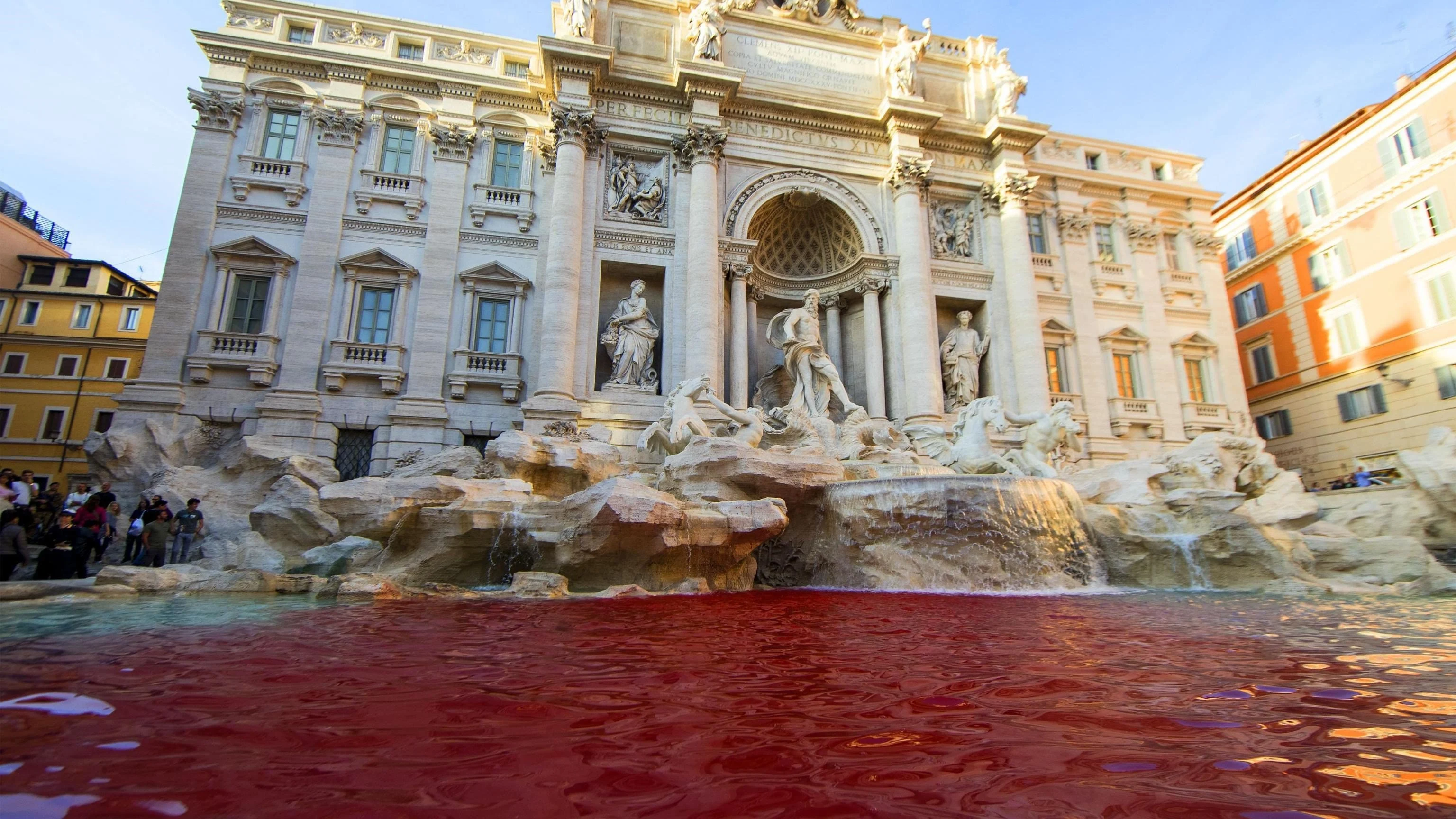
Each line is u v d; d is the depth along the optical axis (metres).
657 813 2.51
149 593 10.29
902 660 5.85
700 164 27.30
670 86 27.67
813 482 15.56
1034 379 29.14
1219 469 21.58
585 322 25.67
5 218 39.25
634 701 4.34
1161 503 16.17
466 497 12.93
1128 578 14.75
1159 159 36.62
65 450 36.00
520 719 3.87
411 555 12.73
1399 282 31.78
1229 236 42.16
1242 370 39.41
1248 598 11.87
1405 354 31.34
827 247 31.73
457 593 11.15
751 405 28.38
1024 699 4.42
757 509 13.20
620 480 12.05
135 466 21.12
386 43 27.91
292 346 24.03
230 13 26.64
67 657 5.53
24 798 2.50
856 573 14.15
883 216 30.05
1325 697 4.43
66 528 13.55
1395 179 31.89
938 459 21.45
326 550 14.17
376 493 12.60
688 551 12.45
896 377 28.41
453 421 24.70
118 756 3.09
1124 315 33.75
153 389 22.67
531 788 2.77
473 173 27.39
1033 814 2.50
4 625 7.22
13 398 36.59
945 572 13.73
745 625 8.02
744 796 2.71
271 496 15.43
